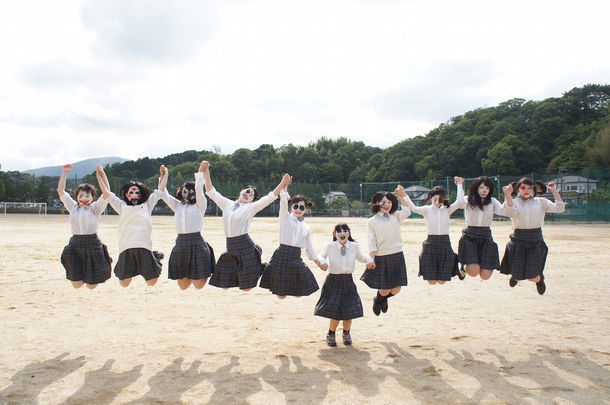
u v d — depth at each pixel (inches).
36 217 1665.8
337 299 195.6
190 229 225.1
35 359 174.7
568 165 2258.9
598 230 1037.2
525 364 171.2
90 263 228.8
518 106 2977.4
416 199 2064.5
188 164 3774.6
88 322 232.5
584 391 145.3
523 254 237.5
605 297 299.9
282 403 135.6
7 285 329.4
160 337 207.0
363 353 185.6
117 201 226.4
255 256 214.8
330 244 206.1
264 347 193.2
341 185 2527.1
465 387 148.9
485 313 257.1
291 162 3794.3
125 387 147.5
